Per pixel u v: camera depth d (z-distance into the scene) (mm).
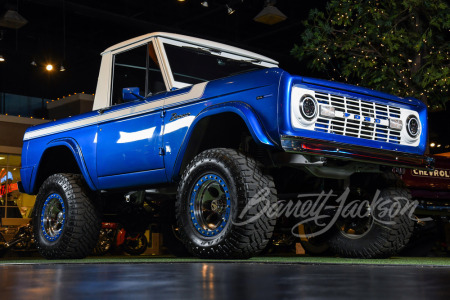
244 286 1725
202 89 3945
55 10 16766
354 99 3865
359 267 2785
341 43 9672
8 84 18906
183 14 16578
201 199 3793
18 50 18281
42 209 5137
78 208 4867
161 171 4152
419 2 8805
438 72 8805
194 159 3842
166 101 4176
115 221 5371
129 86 4688
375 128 3943
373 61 9250
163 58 4516
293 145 3453
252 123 3533
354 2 9438
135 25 16203
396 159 3982
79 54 18641
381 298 1409
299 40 18000
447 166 6492
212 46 4922
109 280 1979
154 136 4195
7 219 15812
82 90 18750
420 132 4266
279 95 3492
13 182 16203
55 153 5297
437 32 9367
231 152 3686
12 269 2770
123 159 4430
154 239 11289
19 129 16141
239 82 3730
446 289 1636
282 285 1754
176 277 2078
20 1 15289
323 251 5559
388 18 9109
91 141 4723
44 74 19266
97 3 16047
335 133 3729
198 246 3730
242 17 17109
